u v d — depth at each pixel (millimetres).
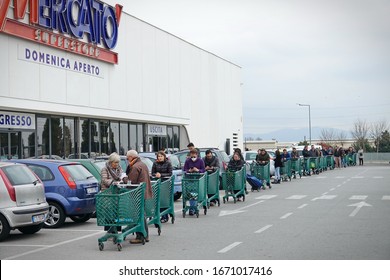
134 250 10430
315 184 29828
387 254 9438
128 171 11469
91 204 14398
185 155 24531
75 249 10688
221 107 50875
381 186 27453
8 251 10539
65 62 26250
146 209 11961
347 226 13141
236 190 20219
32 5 23484
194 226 13789
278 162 31094
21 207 11953
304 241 10969
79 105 27375
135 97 33781
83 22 27328
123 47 32375
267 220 14641
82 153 28891
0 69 21922
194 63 44438
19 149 23938
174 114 39969
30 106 23625
